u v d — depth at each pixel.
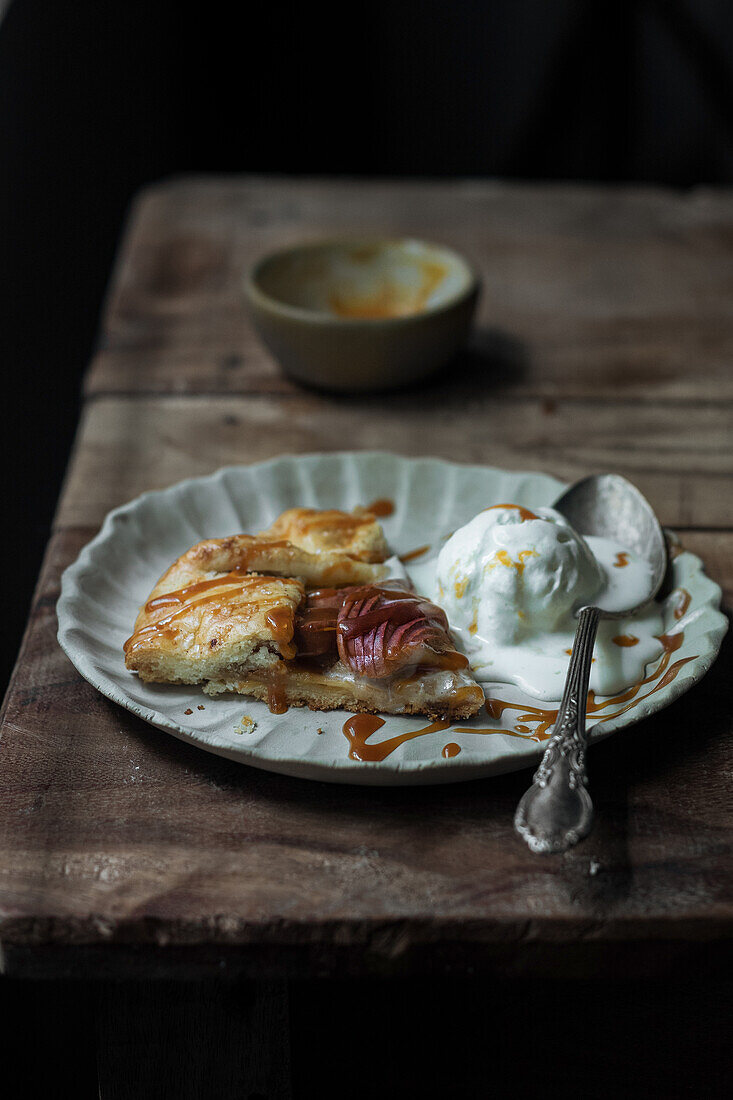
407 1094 0.62
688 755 0.51
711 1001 0.59
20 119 0.97
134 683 0.52
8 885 0.46
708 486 0.67
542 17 1.65
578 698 0.49
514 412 0.74
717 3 1.51
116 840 0.48
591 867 0.47
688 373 0.78
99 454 0.70
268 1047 0.52
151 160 1.57
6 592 0.89
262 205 1.02
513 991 0.60
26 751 0.51
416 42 1.71
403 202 1.03
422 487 0.63
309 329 0.72
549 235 0.96
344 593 0.53
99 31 1.30
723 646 0.56
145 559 0.58
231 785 0.50
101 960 0.46
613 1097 0.61
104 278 1.34
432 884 0.46
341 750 0.50
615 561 0.57
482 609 0.54
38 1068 0.69
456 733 0.50
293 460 0.63
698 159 1.67
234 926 0.45
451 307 0.72
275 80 1.74
